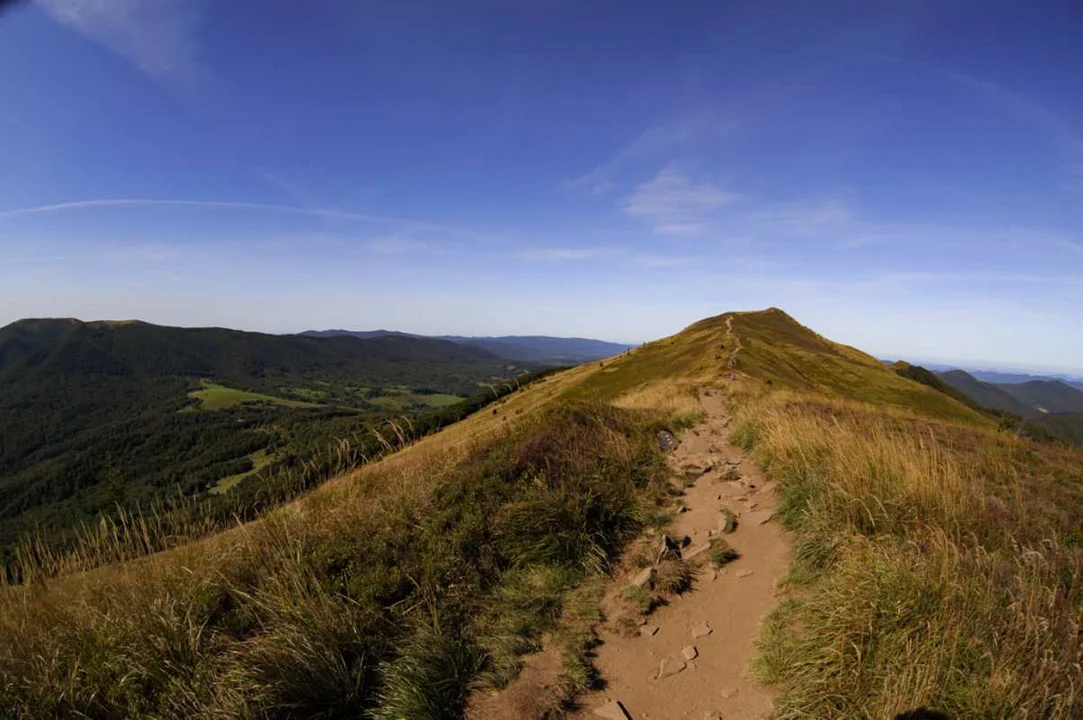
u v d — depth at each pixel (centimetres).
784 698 332
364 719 332
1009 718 280
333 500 639
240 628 404
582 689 359
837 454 695
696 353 4772
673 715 334
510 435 883
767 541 582
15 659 353
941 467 649
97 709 330
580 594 473
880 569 393
